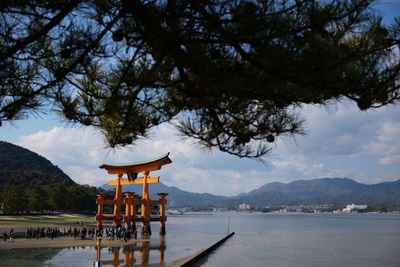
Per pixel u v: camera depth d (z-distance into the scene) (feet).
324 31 13.46
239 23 13.25
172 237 213.25
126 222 181.47
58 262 96.94
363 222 546.67
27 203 361.30
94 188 516.32
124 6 14.58
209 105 15.94
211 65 14.65
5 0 14.23
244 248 166.20
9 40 14.96
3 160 605.73
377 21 13.67
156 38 14.85
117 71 16.52
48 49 16.49
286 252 151.64
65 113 18.88
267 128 16.56
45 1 14.49
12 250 121.49
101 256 112.37
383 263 122.31
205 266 107.45
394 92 13.94
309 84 13.85
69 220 371.97
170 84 16.25
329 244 191.11
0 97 17.57
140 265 96.78
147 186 183.83
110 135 20.77
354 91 13.79
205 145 17.70
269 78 14.47
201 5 13.61
